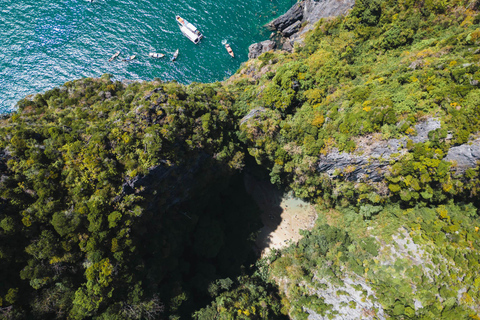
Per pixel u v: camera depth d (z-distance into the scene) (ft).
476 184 129.59
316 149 152.25
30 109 154.20
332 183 164.14
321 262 162.91
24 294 111.86
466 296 121.90
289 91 162.71
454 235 136.15
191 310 151.53
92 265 118.93
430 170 130.93
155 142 131.44
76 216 116.67
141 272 132.98
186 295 147.64
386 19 170.19
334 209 180.04
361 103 144.46
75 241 118.73
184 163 146.61
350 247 160.15
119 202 126.82
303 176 167.53
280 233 189.06
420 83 132.36
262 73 196.54
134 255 130.93
